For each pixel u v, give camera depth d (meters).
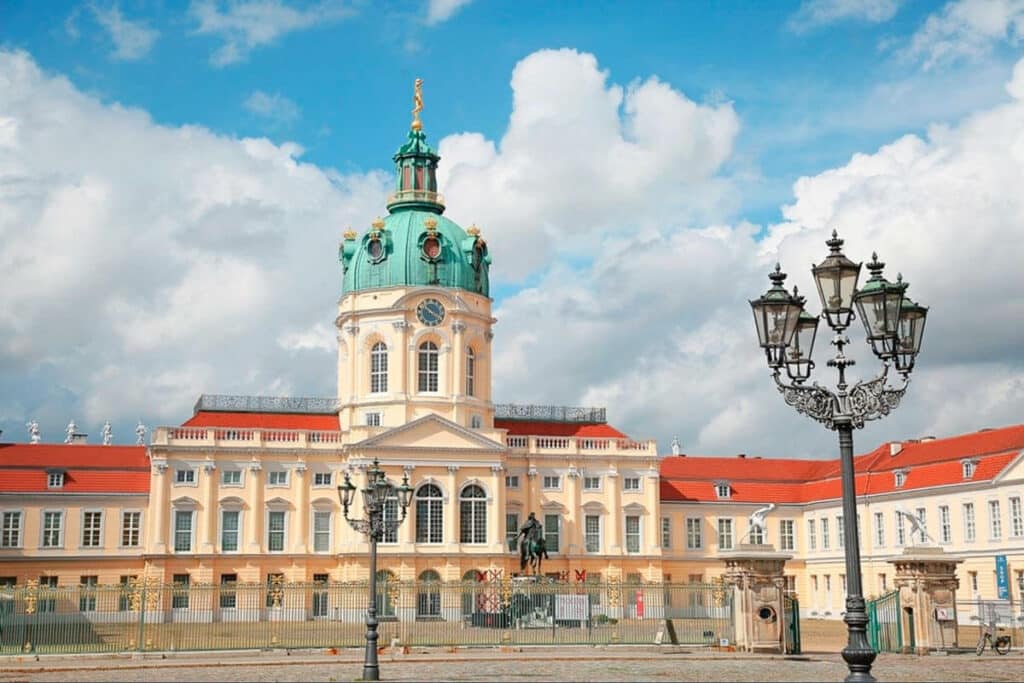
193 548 105.25
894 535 109.75
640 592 82.31
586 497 115.38
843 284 26.28
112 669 49.22
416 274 112.56
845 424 26.00
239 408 116.69
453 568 104.94
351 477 106.12
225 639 70.44
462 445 107.75
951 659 49.41
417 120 120.44
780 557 54.97
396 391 110.31
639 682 40.84
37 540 105.12
